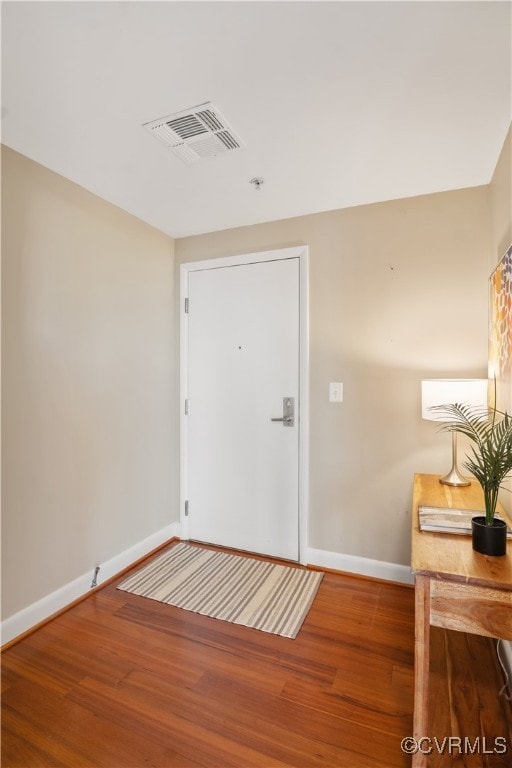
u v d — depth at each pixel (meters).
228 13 1.11
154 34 1.17
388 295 2.30
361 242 2.37
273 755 1.27
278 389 2.60
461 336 2.15
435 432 2.21
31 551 1.87
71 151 1.79
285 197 2.26
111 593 2.20
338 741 1.32
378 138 1.71
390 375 2.30
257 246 2.65
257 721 1.39
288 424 2.57
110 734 1.34
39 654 1.72
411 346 2.25
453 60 1.28
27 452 1.85
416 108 1.51
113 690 1.52
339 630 1.88
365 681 1.57
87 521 2.18
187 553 2.68
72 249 2.08
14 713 1.42
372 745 1.30
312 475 2.50
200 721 1.39
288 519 2.58
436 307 2.20
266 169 1.96
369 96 1.45
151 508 2.70
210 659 1.69
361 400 2.37
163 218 2.56
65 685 1.55
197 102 1.47
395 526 2.30
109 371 2.33
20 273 1.81
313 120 1.58
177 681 1.57
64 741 1.31
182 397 2.89
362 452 2.37
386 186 2.13
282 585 2.27
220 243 2.77
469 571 1.11
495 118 1.57
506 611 1.06
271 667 1.65
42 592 1.92
